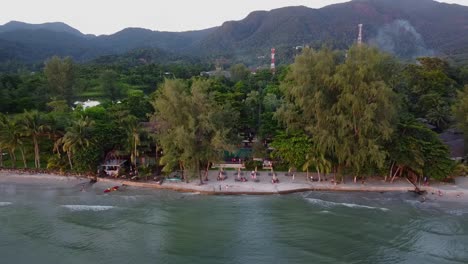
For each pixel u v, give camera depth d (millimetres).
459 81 142625
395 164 72000
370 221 56438
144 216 58531
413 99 113750
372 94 64438
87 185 72062
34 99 130750
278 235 52375
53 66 139875
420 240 50812
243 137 95750
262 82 157375
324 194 67750
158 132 73125
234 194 67688
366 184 71125
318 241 50562
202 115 67188
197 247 49406
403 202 63844
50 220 56812
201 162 75938
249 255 47344
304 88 69438
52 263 45469
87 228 54375
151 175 75125
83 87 162000
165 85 71188
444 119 102125
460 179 75062
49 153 85688
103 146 76750
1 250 48219
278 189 68438
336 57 72312
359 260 46031
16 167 79812
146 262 45750
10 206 61844
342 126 65438
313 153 69438
